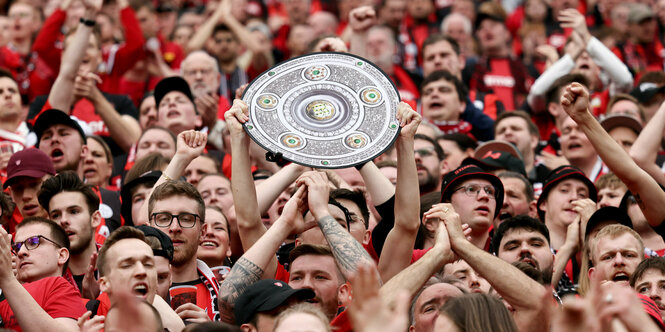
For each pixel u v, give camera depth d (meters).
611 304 9.91
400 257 13.60
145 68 26.53
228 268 15.87
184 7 37.44
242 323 12.27
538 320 12.05
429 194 17.02
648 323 9.88
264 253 13.19
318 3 36.69
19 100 21.34
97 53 24.20
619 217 15.59
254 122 13.02
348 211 14.91
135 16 26.36
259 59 29.14
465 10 35.41
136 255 13.06
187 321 13.78
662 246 16.64
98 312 13.61
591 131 14.60
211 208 16.50
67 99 20.84
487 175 16.72
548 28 33.75
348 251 12.81
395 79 27.44
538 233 15.55
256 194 14.45
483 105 24.67
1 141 20.89
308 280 13.68
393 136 12.95
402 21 33.56
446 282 13.45
